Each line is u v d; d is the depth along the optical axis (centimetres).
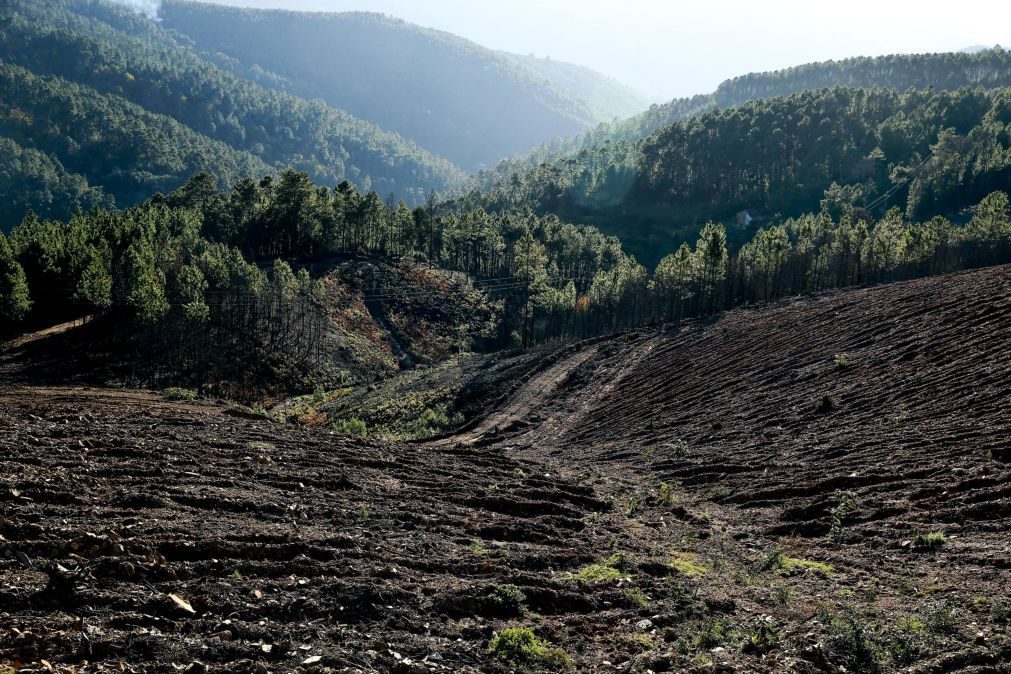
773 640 1411
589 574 1795
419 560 1692
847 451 3350
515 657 1247
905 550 2042
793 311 8106
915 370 4472
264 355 9969
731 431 4562
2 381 8150
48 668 980
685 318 10144
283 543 1645
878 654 1338
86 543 1454
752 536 2422
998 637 1336
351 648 1184
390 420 7931
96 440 2477
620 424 6016
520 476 3353
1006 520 2095
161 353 9294
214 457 2538
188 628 1181
